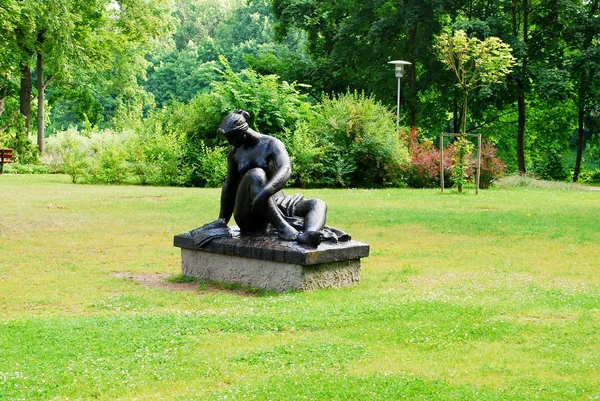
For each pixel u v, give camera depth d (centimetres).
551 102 4084
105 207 1858
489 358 545
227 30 9206
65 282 913
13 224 1510
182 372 510
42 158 4322
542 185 3231
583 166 5422
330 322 646
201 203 1981
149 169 2911
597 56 3781
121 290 862
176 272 991
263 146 881
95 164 2905
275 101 3058
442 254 1164
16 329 630
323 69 4803
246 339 596
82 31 4412
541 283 884
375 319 661
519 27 4362
